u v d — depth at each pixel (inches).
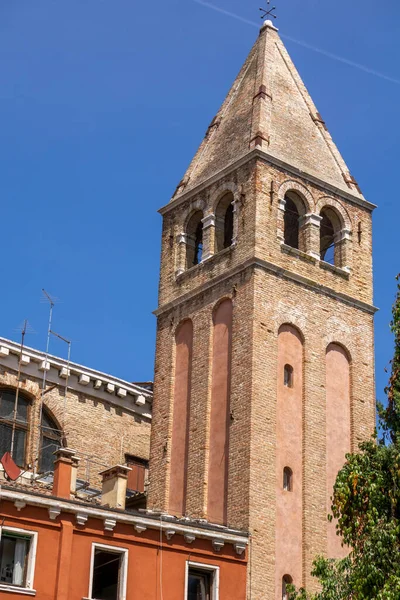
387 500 1701.5
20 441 2363.4
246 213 2298.2
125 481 1974.7
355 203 2470.5
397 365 1766.7
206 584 1914.4
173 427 2284.7
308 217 2370.8
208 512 2114.9
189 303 2357.3
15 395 2388.0
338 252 2420.0
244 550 1977.1
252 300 2197.3
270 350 2181.3
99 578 1797.5
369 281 2420.0
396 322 1786.4
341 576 1732.3
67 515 1785.2
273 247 2271.2
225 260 2304.4
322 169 2455.7
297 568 2048.5
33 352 2428.6
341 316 2333.9
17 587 1706.4
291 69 2618.1
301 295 2279.8
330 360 2285.9
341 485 1729.8
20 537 1742.1
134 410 2603.3
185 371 2315.5
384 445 1744.6
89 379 2519.7
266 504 2048.5
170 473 2244.1
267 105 2463.1
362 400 2293.3
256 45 2659.9
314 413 2198.6
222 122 2571.4
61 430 2433.6
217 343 2256.4
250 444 2074.3
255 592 1957.4
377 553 1651.1
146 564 1841.8
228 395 2178.9
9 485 1871.3
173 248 2464.3
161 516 1881.2
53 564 1749.5
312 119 2546.8
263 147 2361.0
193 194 2460.6
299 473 2132.1
